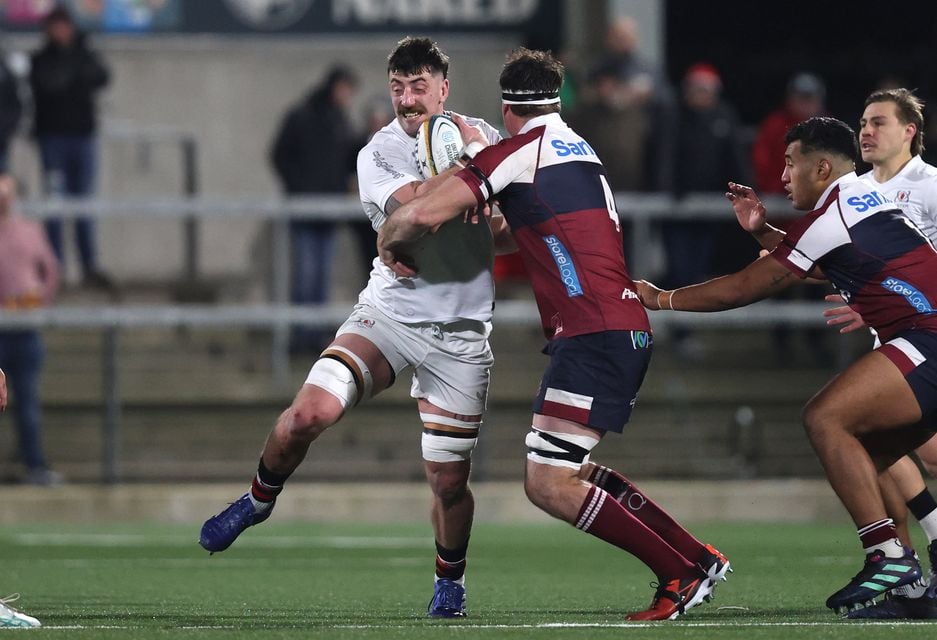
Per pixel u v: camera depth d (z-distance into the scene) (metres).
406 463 48.72
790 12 69.00
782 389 52.25
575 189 22.11
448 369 22.89
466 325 22.86
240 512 22.64
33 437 45.59
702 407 50.62
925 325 22.42
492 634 20.59
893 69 68.06
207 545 22.59
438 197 21.61
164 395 50.97
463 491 23.31
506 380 51.91
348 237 58.66
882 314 22.67
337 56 62.62
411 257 22.19
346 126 52.19
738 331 54.38
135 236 61.25
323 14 62.53
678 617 22.59
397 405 49.53
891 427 22.48
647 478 49.38
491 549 37.97
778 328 53.91
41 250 46.62
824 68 68.25
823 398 22.48
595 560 35.41
